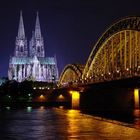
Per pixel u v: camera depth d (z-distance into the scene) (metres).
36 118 130.75
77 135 76.31
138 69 120.50
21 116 141.62
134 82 117.56
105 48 168.25
